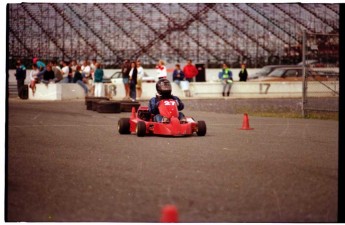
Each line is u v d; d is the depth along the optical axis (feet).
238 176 28.48
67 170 30.40
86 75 114.93
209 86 116.26
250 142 43.34
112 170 30.35
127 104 77.20
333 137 48.03
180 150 38.14
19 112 75.25
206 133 50.34
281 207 22.35
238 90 117.50
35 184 26.73
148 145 40.98
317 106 89.30
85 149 38.99
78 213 21.54
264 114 75.66
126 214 21.34
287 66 132.67
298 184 26.58
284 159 34.30
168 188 25.66
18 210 22.03
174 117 46.32
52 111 77.51
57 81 108.99
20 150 38.68
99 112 75.41
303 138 47.01
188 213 21.40
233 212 21.58
